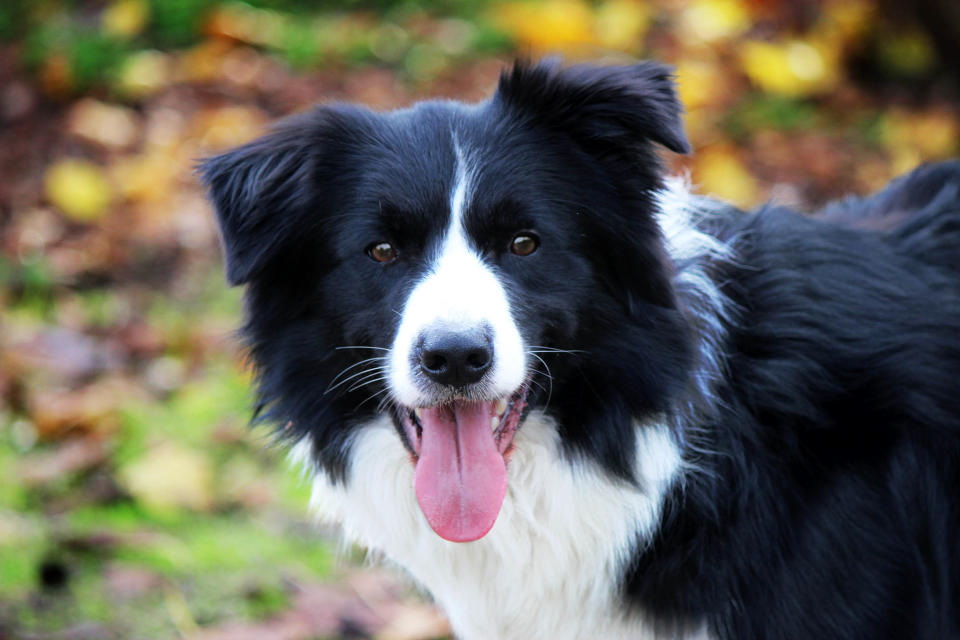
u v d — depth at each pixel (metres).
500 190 3.96
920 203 4.76
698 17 10.29
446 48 10.25
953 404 4.12
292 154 4.13
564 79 4.11
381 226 4.00
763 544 3.99
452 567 4.28
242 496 6.60
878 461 4.05
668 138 3.89
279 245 4.14
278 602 5.74
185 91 9.87
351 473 4.29
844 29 9.98
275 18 10.65
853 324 4.09
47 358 7.56
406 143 4.09
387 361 3.91
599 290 4.11
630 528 4.06
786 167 9.05
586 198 4.09
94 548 6.07
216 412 7.18
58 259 8.43
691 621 4.08
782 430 4.02
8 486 6.60
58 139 9.48
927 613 4.15
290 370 4.25
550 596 4.23
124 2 10.37
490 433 3.90
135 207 8.88
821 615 4.00
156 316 8.01
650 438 4.03
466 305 3.70
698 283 4.09
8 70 10.16
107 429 7.02
